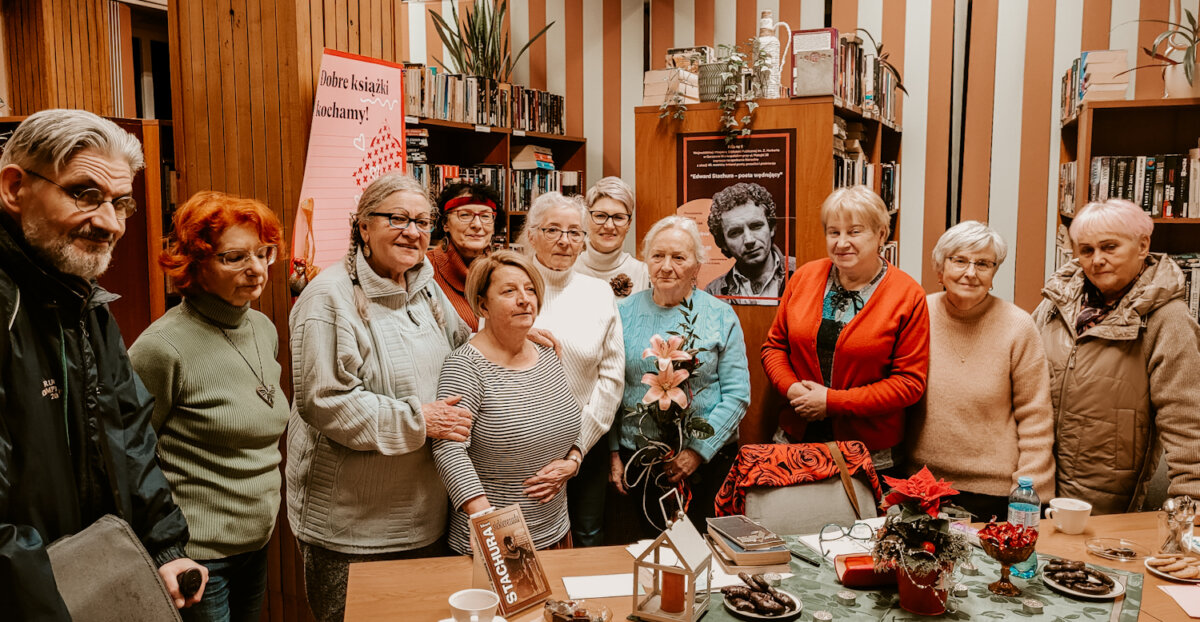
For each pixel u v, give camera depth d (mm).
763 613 1792
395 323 2240
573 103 6312
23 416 1428
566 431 2359
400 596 1901
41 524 1465
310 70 2779
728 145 3377
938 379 2705
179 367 1922
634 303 2965
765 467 2396
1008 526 1911
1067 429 2625
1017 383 2635
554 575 2035
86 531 1489
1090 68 3998
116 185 1502
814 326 2852
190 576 1700
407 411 2096
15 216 1452
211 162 2945
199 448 1972
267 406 2088
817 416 2773
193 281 1979
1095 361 2561
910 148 5602
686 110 3438
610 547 2223
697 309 2855
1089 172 4016
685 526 1842
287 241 2807
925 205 5602
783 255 3332
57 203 1436
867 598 1899
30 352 1444
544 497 2305
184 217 1940
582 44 6230
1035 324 2688
